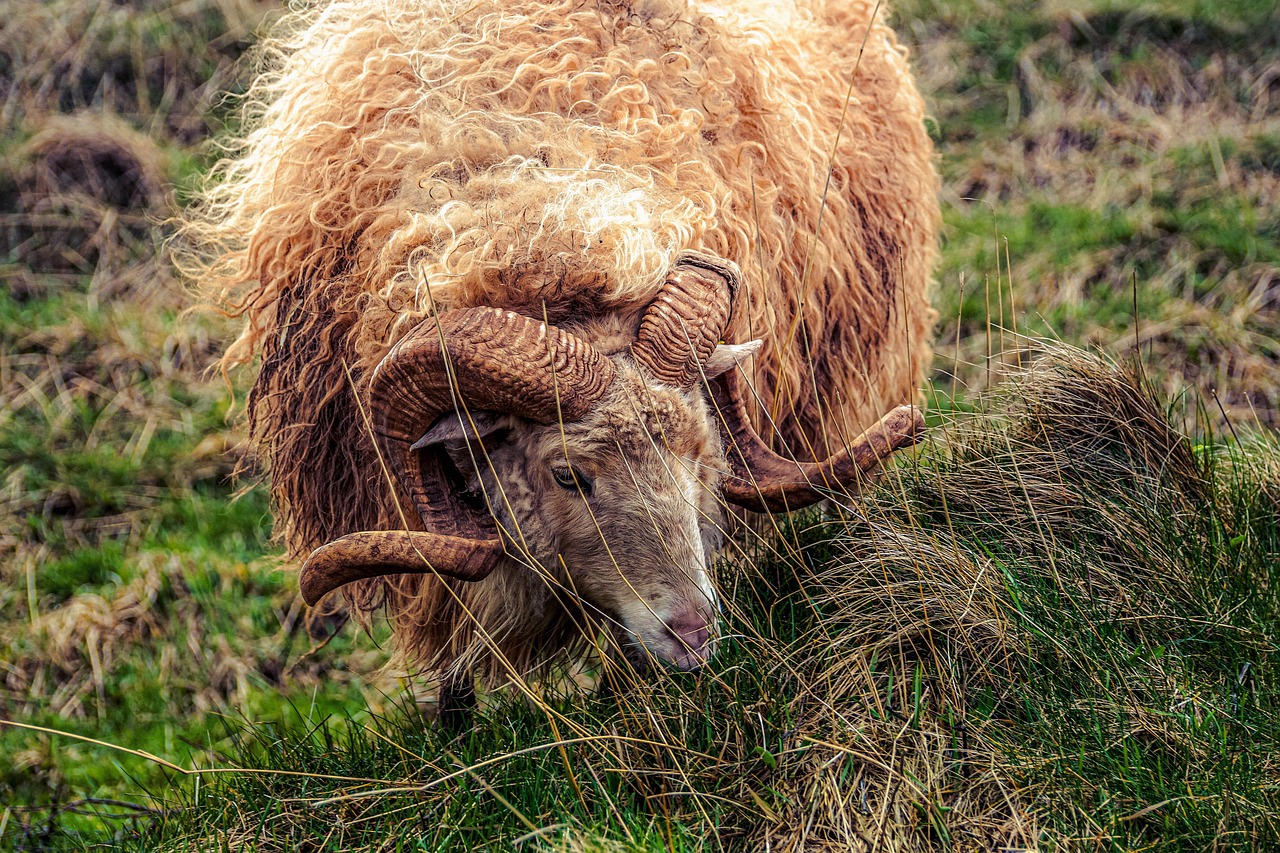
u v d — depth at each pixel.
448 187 2.89
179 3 8.07
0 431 5.89
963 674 2.92
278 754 3.32
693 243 2.98
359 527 3.40
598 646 3.09
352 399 3.19
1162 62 7.69
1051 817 2.60
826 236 3.70
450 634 3.48
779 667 2.98
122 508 5.60
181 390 6.20
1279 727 2.70
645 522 2.77
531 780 2.84
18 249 6.89
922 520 3.34
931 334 5.36
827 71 4.05
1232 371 5.62
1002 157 7.37
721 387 3.03
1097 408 3.54
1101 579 3.14
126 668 4.86
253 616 5.05
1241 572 3.12
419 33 3.18
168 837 3.12
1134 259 6.39
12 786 4.34
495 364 2.59
